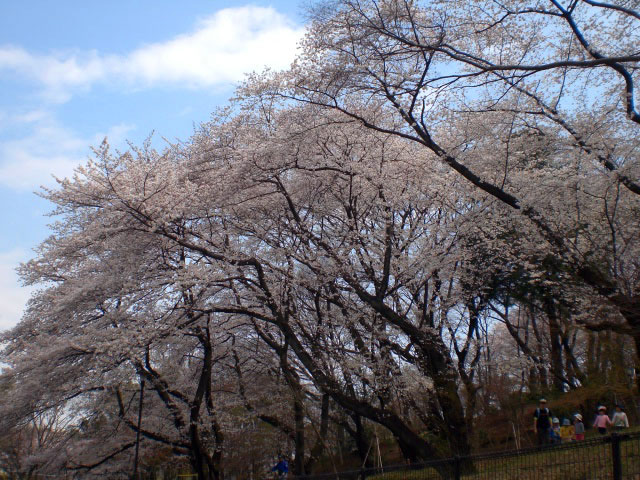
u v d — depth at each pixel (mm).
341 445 23172
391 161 16562
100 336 15227
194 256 17875
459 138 16297
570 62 11969
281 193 17078
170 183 15094
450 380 15195
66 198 15578
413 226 16516
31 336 18078
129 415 21531
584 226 15469
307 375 18953
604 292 13586
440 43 12969
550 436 16000
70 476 24062
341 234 16828
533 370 22875
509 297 20922
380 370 15492
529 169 16219
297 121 15375
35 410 17516
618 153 14625
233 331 20922
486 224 16172
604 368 18234
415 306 17750
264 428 23141
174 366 20797
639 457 7832
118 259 16625
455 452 14609
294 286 16672
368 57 13570
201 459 19141
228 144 16859
